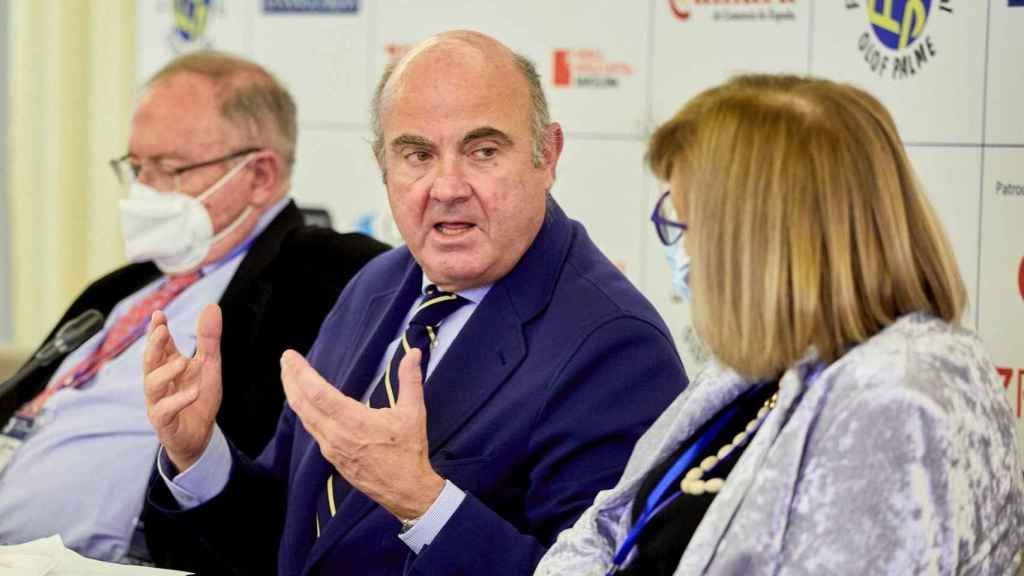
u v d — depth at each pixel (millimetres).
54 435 5586
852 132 2811
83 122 8773
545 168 4371
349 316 4863
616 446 3930
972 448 2643
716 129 2893
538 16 6695
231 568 4734
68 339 4918
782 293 2805
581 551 3436
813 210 2785
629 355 4020
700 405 3197
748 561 2719
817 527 2643
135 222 5734
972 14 5766
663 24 6434
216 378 4484
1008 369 5754
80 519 5406
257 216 5855
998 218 5766
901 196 2801
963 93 5801
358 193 7250
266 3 7395
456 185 4117
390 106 4262
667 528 3094
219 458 4559
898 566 2568
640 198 6543
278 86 5930
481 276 4262
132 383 5625
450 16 6945
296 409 3676
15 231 8922
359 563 4117
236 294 5523
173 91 5777
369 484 3697
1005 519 2746
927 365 2664
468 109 4129
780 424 2814
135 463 5438
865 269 2770
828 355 2805
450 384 4168
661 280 6523
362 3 7168
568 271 4281
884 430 2602
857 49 6016
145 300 5918
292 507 4461
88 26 8680
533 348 4129
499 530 3779
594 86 6602
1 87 9164
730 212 2842
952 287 2809
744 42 6266
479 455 4043
